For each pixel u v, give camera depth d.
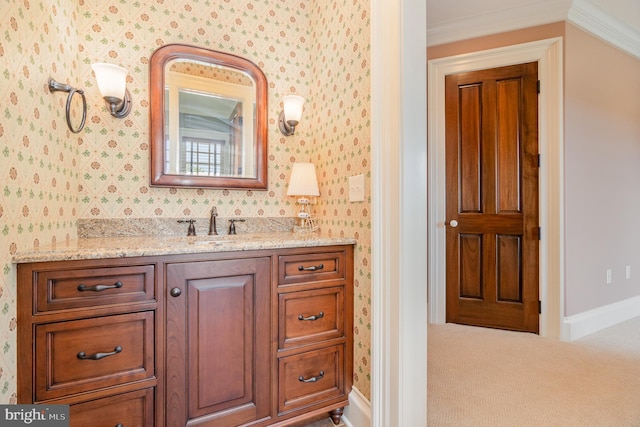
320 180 1.83
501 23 2.40
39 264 0.90
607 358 1.96
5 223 0.84
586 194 2.42
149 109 1.59
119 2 1.55
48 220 1.13
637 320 2.66
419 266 1.21
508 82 2.43
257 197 1.86
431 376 1.74
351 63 1.50
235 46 1.80
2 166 0.83
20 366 0.87
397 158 1.19
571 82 2.32
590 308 2.43
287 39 1.94
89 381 0.96
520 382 1.67
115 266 0.99
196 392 1.11
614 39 2.57
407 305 1.18
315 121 1.92
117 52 1.54
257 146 1.82
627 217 2.72
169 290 1.07
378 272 1.26
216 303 1.15
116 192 1.53
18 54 0.92
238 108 1.79
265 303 1.24
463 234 2.57
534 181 2.36
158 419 1.05
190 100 1.68
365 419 1.30
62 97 1.26
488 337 2.29
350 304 1.43
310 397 1.33
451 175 2.59
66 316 0.93
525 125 2.38
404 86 1.18
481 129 2.51
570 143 2.31
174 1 1.66
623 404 1.48
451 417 1.38
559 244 2.28
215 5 1.76
